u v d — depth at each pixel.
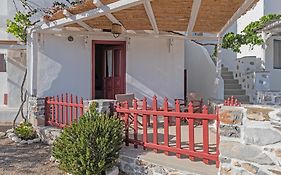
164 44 11.73
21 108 11.40
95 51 12.22
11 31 11.03
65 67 10.80
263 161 4.11
